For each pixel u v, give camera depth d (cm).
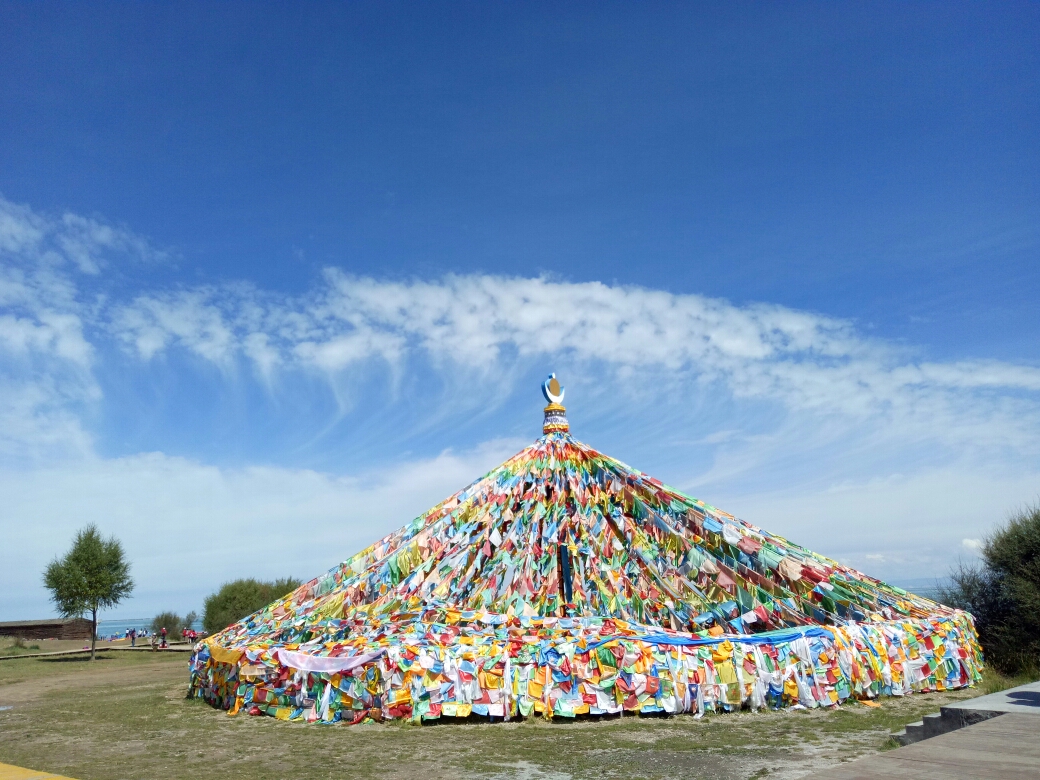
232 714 1338
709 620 1462
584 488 1773
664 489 1700
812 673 1264
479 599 1545
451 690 1188
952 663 1441
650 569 1584
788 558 1527
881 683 1325
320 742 1065
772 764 869
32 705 1630
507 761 922
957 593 1884
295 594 1733
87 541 3403
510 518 1703
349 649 1266
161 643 4034
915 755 672
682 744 994
